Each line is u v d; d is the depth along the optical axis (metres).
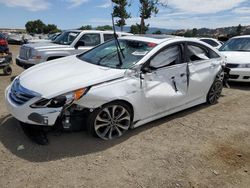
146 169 3.79
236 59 8.41
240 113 6.11
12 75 9.59
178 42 5.44
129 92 4.47
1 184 3.32
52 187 3.32
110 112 4.43
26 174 3.53
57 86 4.08
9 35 36.03
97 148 4.23
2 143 4.23
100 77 4.31
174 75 5.24
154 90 4.85
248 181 3.66
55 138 4.44
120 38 5.78
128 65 4.73
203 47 6.04
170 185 3.48
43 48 8.82
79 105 4.07
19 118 4.14
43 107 3.95
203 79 5.89
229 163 4.05
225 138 4.85
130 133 4.81
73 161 3.87
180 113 5.91
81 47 9.45
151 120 5.05
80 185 3.38
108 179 3.53
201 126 5.29
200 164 3.98
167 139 4.68
